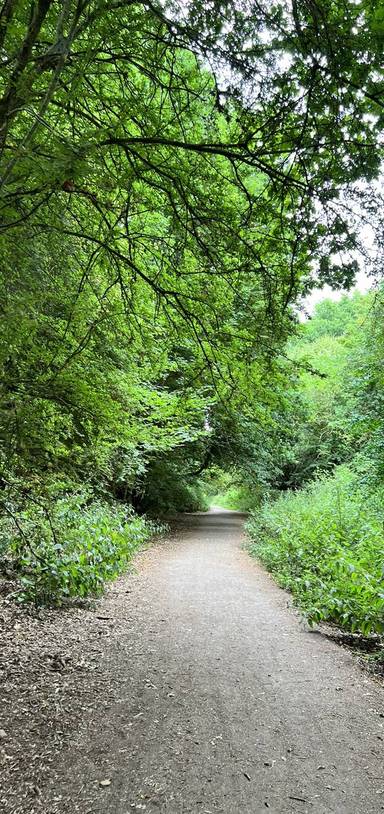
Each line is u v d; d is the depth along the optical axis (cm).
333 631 644
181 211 478
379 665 523
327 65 331
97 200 409
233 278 507
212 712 403
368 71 331
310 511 1127
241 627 649
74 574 674
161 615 699
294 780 311
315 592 684
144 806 282
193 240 488
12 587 694
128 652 540
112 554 865
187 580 961
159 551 1367
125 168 419
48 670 475
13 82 291
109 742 351
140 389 925
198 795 293
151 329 655
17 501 498
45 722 376
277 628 650
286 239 427
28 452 392
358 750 349
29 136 293
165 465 1895
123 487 1605
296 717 398
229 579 980
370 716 404
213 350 550
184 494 2444
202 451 2116
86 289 542
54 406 441
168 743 351
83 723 377
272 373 571
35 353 401
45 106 298
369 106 347
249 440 2000
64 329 485
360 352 1319
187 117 468
